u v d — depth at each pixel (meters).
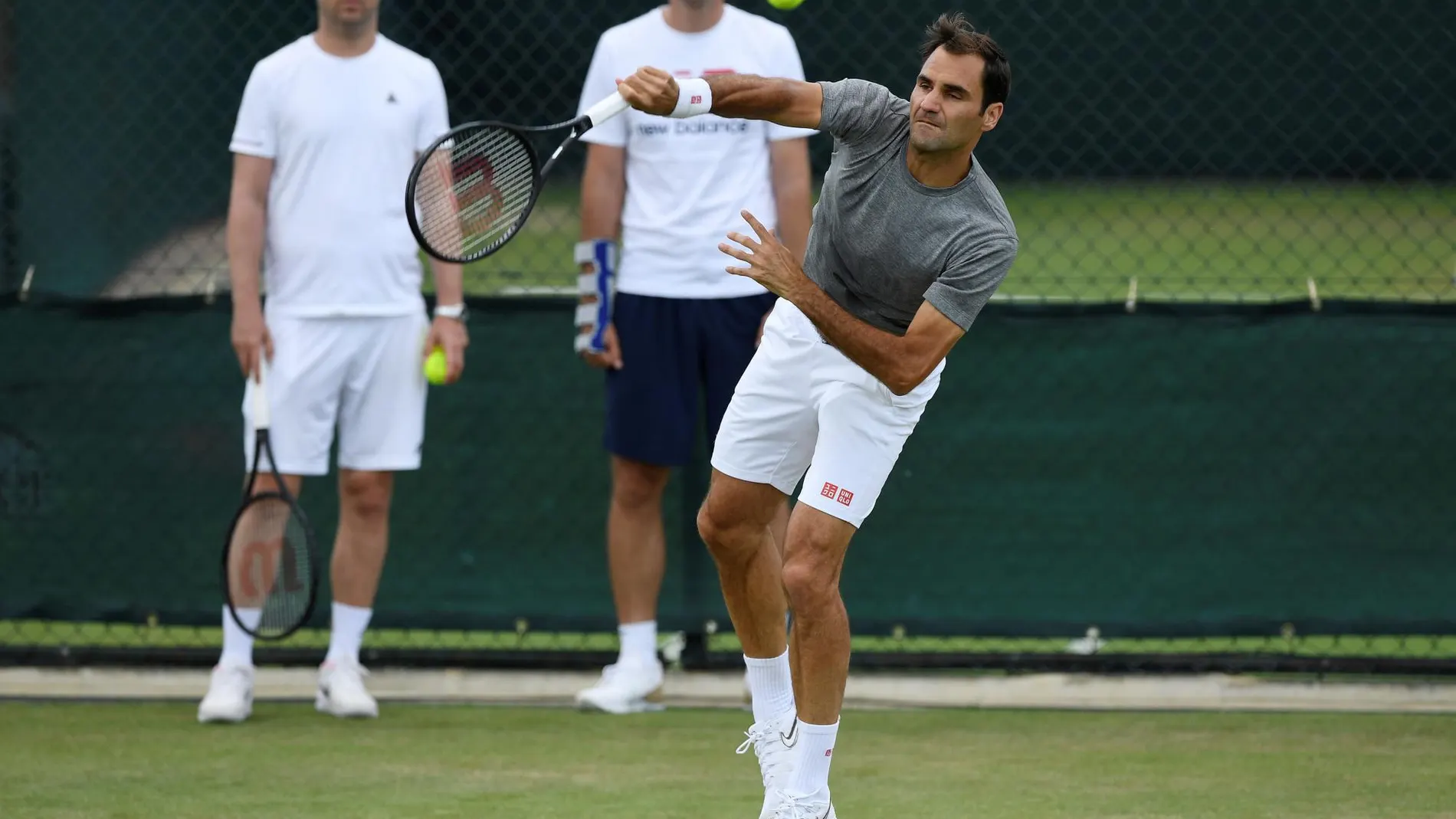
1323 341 17.39
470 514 17.91
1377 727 16.20
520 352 17.84
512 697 17.58
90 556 18.00
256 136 15.90
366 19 15.95
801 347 12.52
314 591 15.36
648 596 16.98
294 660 17.94
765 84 12.12
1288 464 17.47
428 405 17.88
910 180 11.91
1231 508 17.52
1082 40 23.88
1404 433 17.39
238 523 15.59
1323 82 21.58
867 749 15.30
